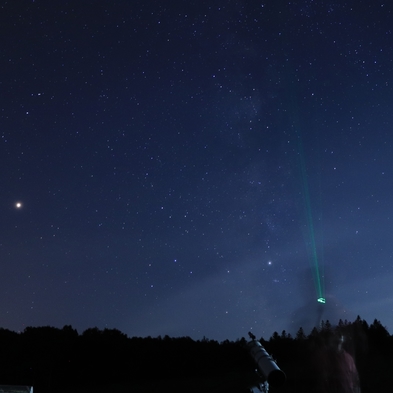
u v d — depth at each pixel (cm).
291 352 2722
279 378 1225
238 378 2530
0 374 2581
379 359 2572
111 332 3019
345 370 2408
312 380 2369
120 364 2784
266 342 2830
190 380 2609
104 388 2541
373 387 2209
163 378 2702
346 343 2612
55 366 2697
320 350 2611
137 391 2453
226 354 2908
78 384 2634
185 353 2900
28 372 2627
